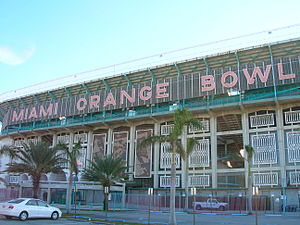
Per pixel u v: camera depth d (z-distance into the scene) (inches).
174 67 2171.5
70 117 2541.8
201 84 2053.4
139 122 2279.8
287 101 1818.4
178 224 832.3
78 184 1760.6
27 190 1776.6
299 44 1833.2
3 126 2952.8
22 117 2780.5
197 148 2020.2
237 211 1578.5
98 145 2390.5
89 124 2383.1
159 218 1044.5
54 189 1765.5
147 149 2177.7
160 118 2194.9
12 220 797.2
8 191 1724.9
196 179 1977.1
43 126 2620.6
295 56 1836.9
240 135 1990.7
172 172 830.5
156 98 2177.7
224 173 1930.4
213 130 2005.4
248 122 1930.4
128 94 2301.9
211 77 2030.0
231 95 1969.7
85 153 2415.1
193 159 2011.6
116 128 2377.0
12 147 1449.3
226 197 1760.6
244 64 1962.4
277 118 1850.4
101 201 1817.2
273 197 1691.7
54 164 1380.4
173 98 2118.6
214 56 2026.3
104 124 2362.2
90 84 2502.5
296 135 1779.0
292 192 1717.5
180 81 2132.1
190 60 2095.2
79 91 2591.0
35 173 1328.7
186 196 1505.9
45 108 2672.2
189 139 1530.5
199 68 2116.1
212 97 2036.2
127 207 1728.6
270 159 1808.6
